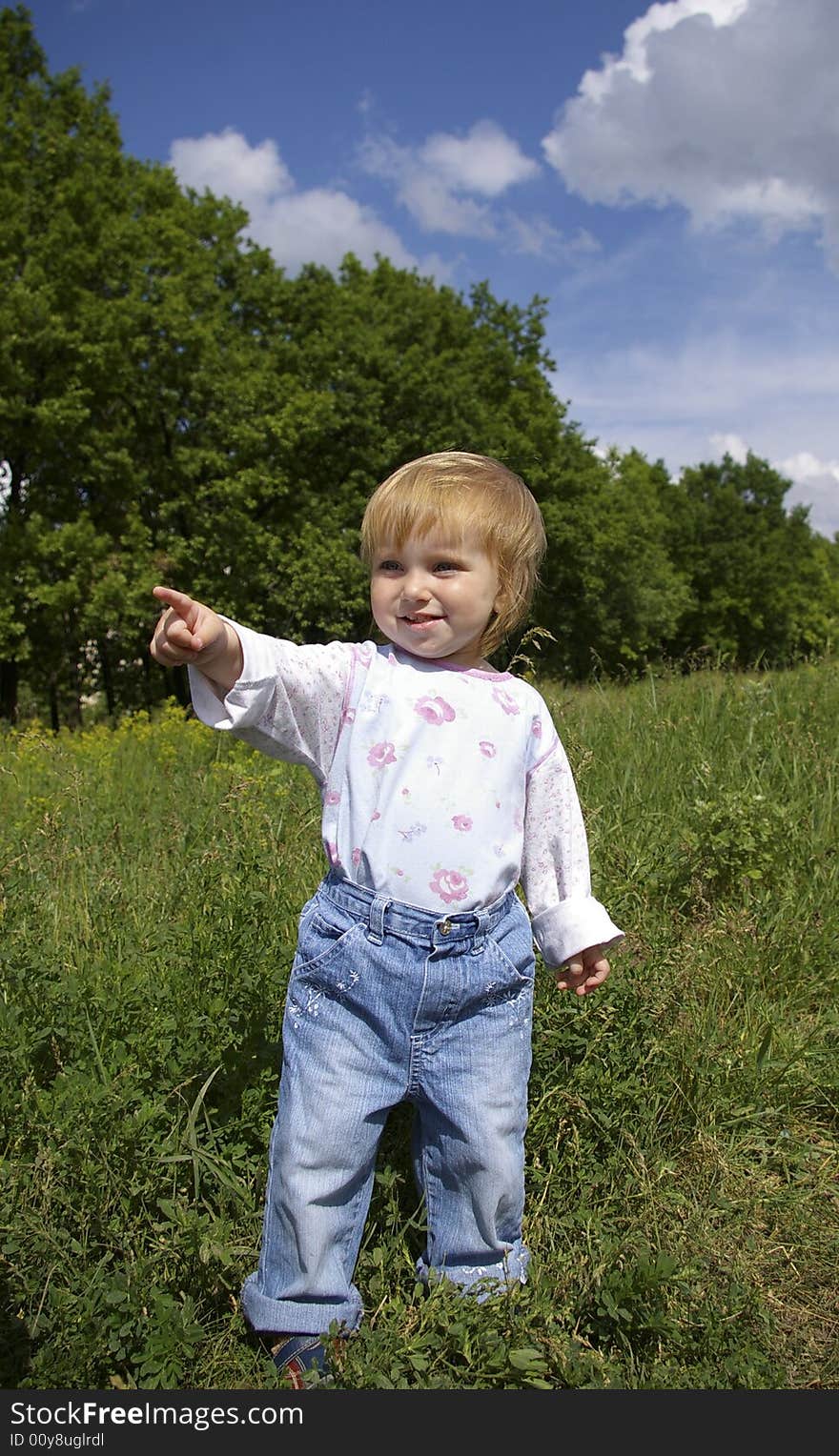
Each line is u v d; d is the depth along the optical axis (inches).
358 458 1028.5
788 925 132.8
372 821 72.4
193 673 71.3
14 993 99.4
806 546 2174.0
